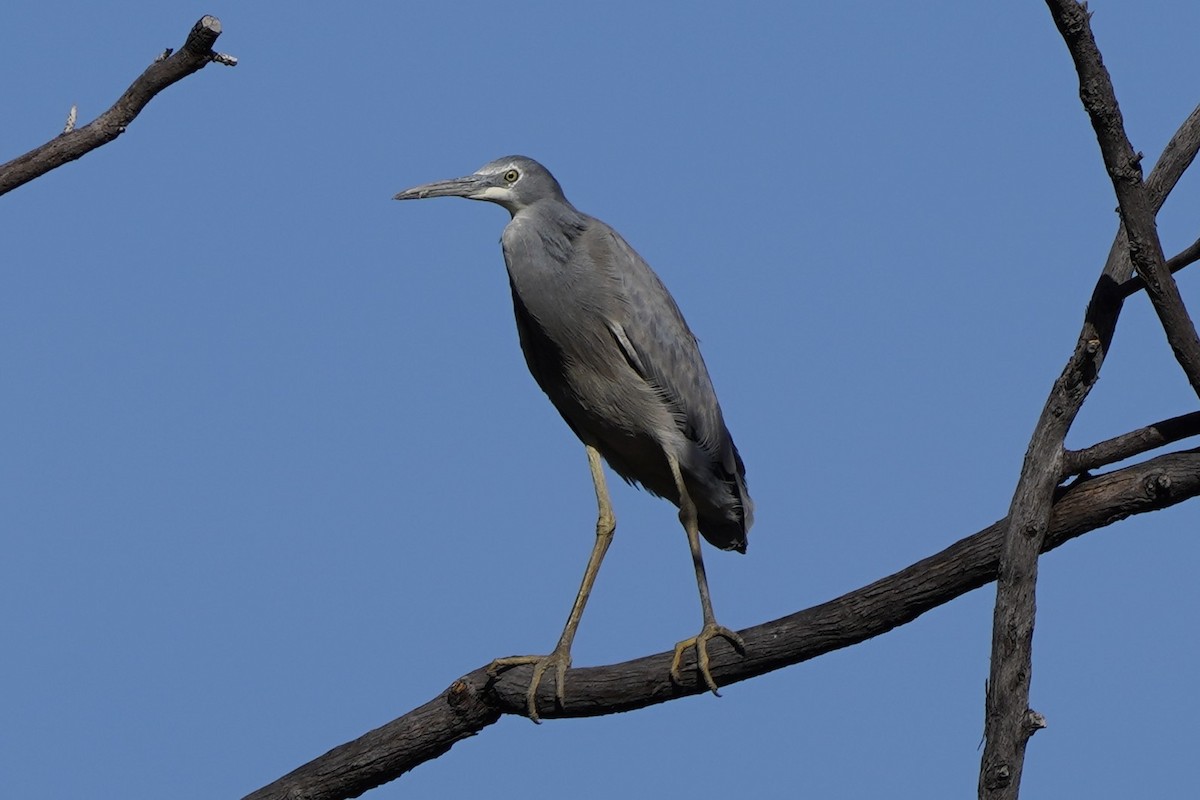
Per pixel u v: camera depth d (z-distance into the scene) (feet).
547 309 40.81
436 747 36.52
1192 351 30.17
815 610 34.04
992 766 29.78
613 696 35.42
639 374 41.14
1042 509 30.55
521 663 36.17
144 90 30.07
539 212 41.29
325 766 36.86
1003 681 30.07
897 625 33.30
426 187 41.63
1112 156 28.53
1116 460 31.14
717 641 34.94
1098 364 30.22
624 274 41.11
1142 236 29.09
